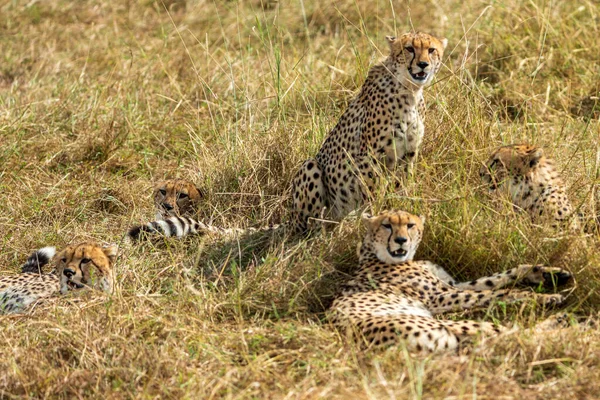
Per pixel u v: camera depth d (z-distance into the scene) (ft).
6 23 69.21
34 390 26.27
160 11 71.67
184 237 37.55
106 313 29.17
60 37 66.85
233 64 55.62
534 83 50.90
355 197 37.47
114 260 33.35
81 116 50.70
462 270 32.63
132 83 55.31
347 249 33.78
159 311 30.27
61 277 32.42
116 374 26.63
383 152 36.60
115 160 47.44
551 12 56.24
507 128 41.50
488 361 26.40
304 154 42.32
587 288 30.32
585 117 47.60
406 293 30.96
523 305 28.58
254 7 68.74
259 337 28.27
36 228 39.73
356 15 64.69
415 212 33.63
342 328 28.43
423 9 64.18
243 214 40.29
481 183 35.55
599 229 33.63
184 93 54.13
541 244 31.78
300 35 64.23
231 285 32.78
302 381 25.45
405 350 25.12
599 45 53.21
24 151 47.42
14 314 31.04
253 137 43.93
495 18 57.36
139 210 41.60
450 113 39.83
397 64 36.17
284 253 34.73
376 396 24.22
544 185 34.55
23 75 59.47
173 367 26.68
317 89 49.88
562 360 26.09
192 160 45.88
